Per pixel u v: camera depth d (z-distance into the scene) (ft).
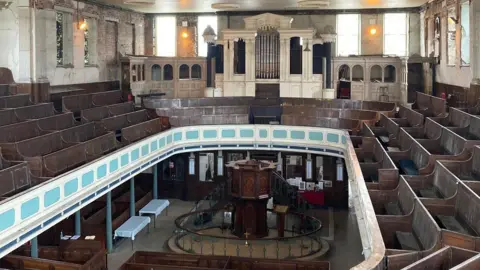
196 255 60.34
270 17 101.76
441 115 75.20
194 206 91.66
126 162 66.33
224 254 69.62
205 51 115.85
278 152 93.04
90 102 88.12
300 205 89.92
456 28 82.48
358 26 110.32
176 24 116.16
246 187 74.84
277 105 98.58
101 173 58.80
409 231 37.29
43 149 58.75
